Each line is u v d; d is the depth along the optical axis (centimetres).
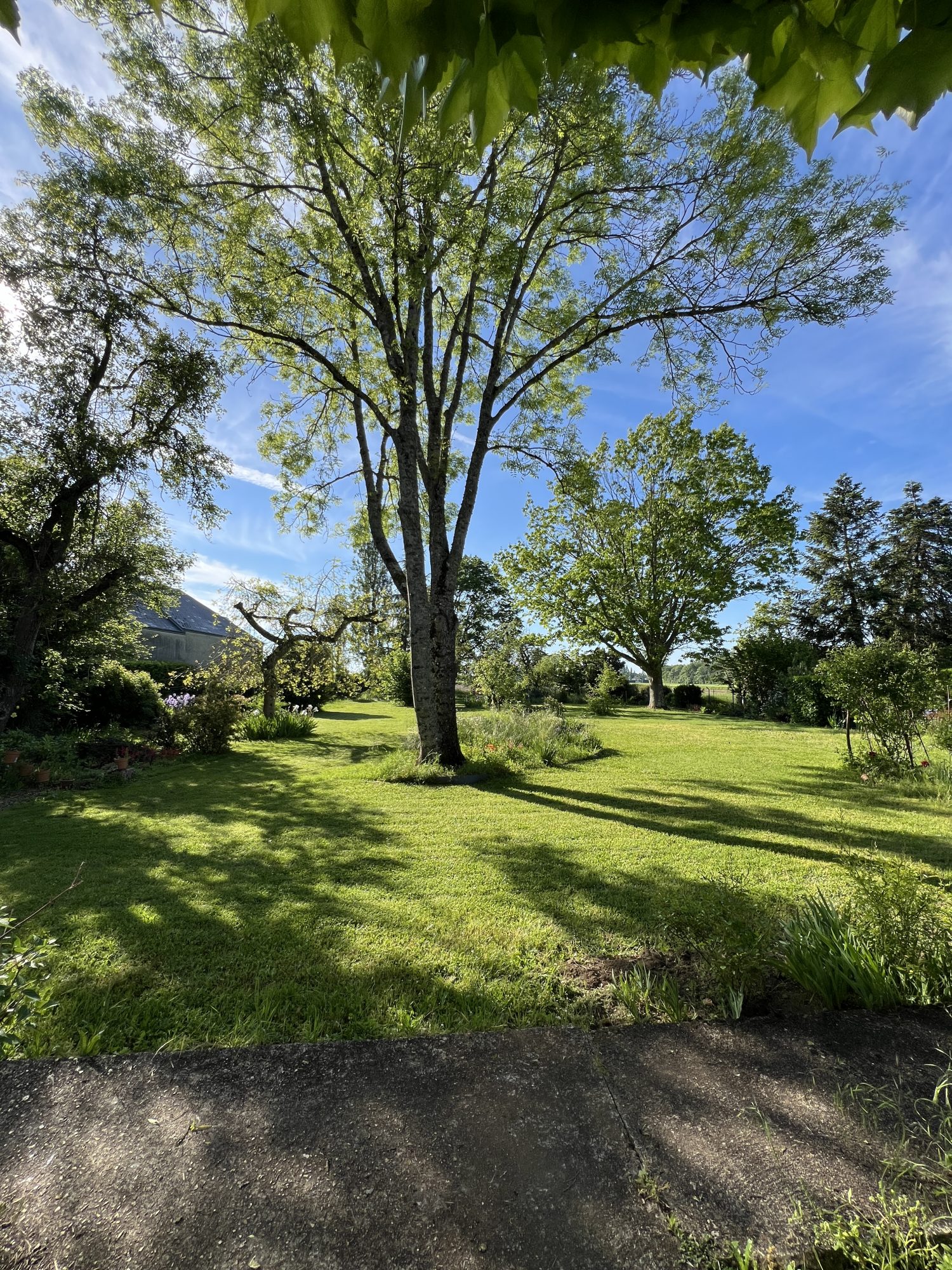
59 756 911
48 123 810
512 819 613
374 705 2762
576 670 2886
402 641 1617
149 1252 127
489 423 952
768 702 2378
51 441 972
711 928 266
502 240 822
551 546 2608
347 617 1522
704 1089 181
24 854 488
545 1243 129
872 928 263
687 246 856
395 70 73
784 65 82
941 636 3127
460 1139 159
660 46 83
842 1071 190
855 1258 125
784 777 872
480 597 4369
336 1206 138
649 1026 219
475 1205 138
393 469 1202
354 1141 158
